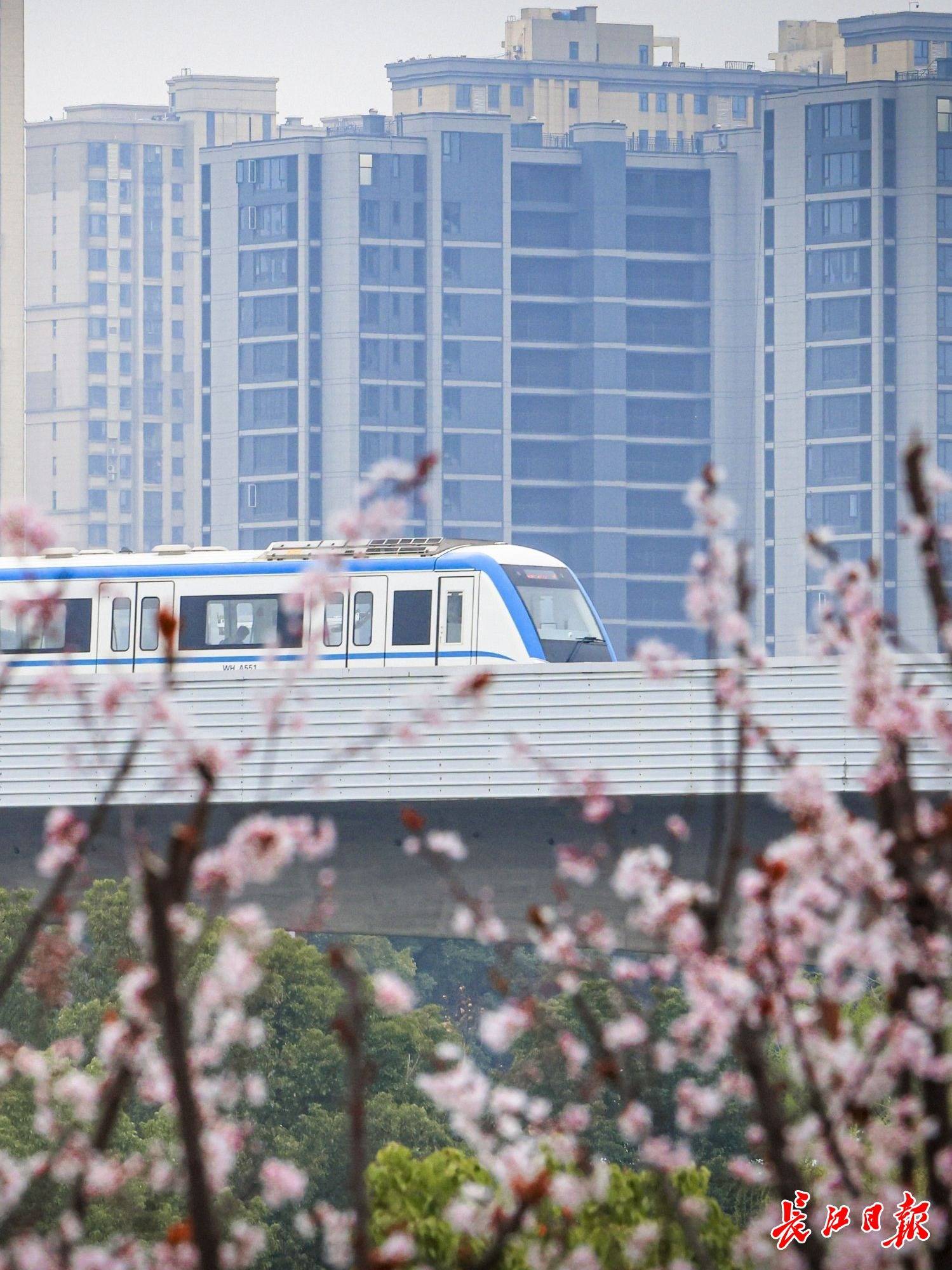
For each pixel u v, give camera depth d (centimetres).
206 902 9694
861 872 2211
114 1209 6109
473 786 9556
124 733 9881
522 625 10019
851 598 2283
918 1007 2205
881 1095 2325
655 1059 2498
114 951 9819
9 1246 2320
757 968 2248
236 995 2397
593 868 2703
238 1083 2573
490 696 9600
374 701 9694
